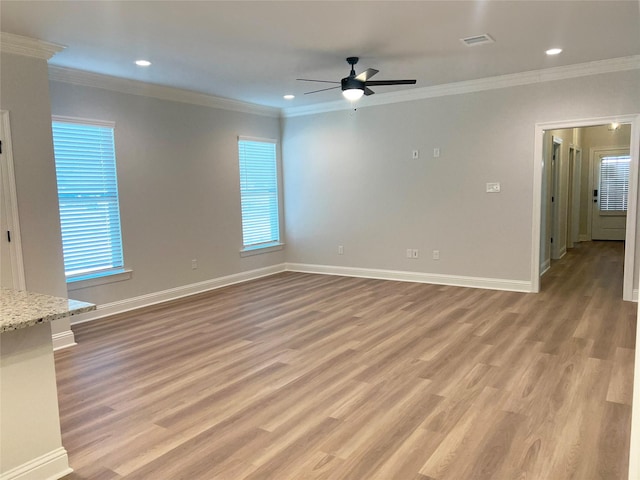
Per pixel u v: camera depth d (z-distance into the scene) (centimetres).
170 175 594
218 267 668
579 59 497
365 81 455
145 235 566
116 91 529
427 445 248
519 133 572
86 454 248
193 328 471
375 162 684
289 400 305
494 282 607
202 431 269
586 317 467
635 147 507
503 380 325
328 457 240
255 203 731
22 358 216
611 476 218
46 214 412
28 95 397
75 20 352
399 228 675
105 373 359
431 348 392
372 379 334
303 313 514
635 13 359
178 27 372
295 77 540
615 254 863
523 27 390
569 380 322
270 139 748
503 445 246
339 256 737
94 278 512
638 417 117
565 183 863
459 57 479
